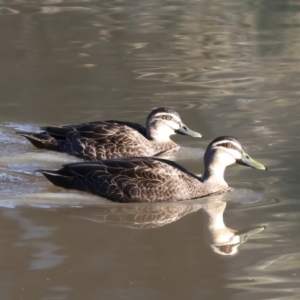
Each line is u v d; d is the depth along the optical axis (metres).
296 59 23.41
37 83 20.81
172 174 13.12
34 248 10.76
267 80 20.92
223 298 9.30
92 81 20.97
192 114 17.89
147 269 10.09
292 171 13.98
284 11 31.36
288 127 16.62
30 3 32.97
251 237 11.16
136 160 13.34
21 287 9.60
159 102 18.92
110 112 18.16
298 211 12.10
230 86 20.33
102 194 13.05
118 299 9.29
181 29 28.08
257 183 13.52
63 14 30.80
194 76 21.50
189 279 9.80
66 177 13.37
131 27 28.42
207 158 13.42
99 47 25.17
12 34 27.12
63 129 15.90
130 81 20.97
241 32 27.64
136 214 12.30
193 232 11.42
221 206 12.59
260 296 9.32
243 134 16.27
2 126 17.12
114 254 10.62
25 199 12.84
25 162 14.98
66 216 12.10
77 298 9.30
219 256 10.50
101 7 32.47
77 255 10.51
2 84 20.78
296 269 10.06
